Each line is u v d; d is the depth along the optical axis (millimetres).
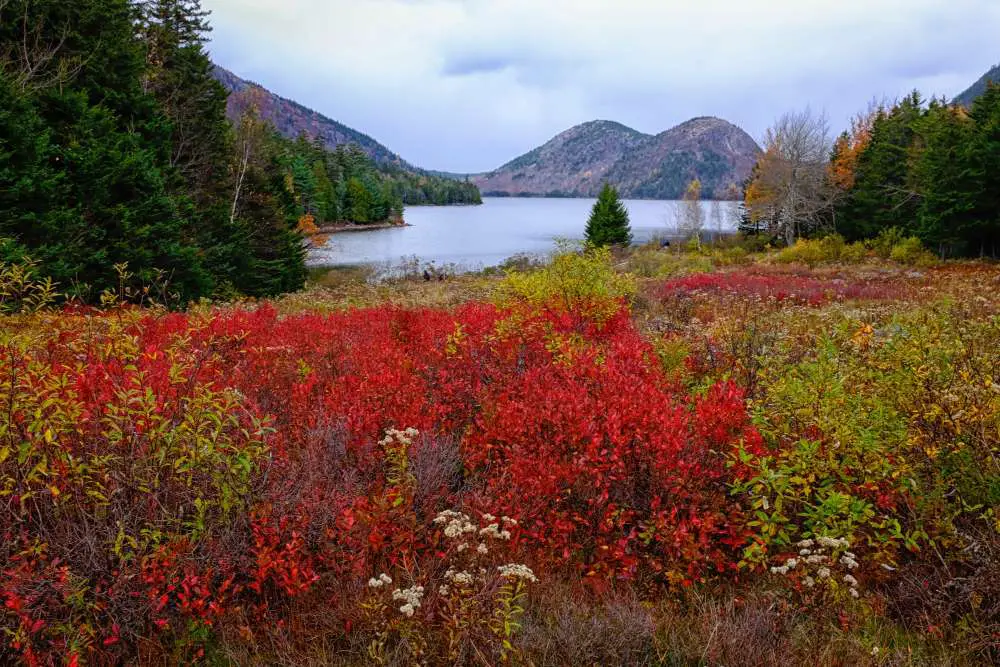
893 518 3801
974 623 3057
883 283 20391
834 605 3287
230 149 34906
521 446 4645
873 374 4754
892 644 3135
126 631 2973
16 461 3174
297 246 38500
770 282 20578
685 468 3938
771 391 4793
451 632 2961
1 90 16656
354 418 4848
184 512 3420
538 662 3012
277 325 9469
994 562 3188
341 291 25031
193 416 3451
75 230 17688
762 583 3627
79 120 19891
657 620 3336
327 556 3492
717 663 2969
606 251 10141
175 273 21688
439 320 9703
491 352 7266
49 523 3248
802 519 4004
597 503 3930
